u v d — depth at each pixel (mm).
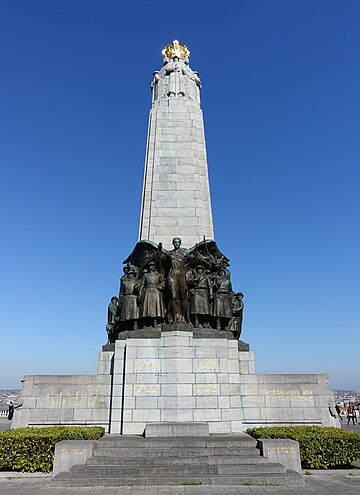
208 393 16359
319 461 13320
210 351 16859
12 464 12945
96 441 13273
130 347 16812
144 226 21297
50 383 17250
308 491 10805
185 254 19250
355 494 10531
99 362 17844
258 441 13234
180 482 11375
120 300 19000
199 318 18031
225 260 20656
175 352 16625
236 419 16328
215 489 10891
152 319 17781
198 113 23906
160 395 16234
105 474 11672
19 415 16719
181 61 26250
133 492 10531
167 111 23750
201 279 18469
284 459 12547
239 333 19469
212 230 21469
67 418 16781
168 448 13164
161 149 22781
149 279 18391
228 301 18703
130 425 15930
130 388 16344
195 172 22281
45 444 13195
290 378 17578
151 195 21766
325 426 16500
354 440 13516
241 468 11992
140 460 12352
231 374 16844
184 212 21359
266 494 10469
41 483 11859
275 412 17047
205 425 14789
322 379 17609
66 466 12305
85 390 17172
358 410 39625
